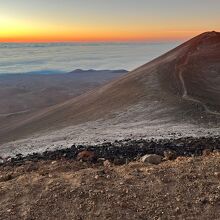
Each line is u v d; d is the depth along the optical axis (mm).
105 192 12406
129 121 54281
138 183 12938
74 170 15133
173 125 47000
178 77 80250
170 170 13773
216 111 52750
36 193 12656
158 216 11258
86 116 66562
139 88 74312
